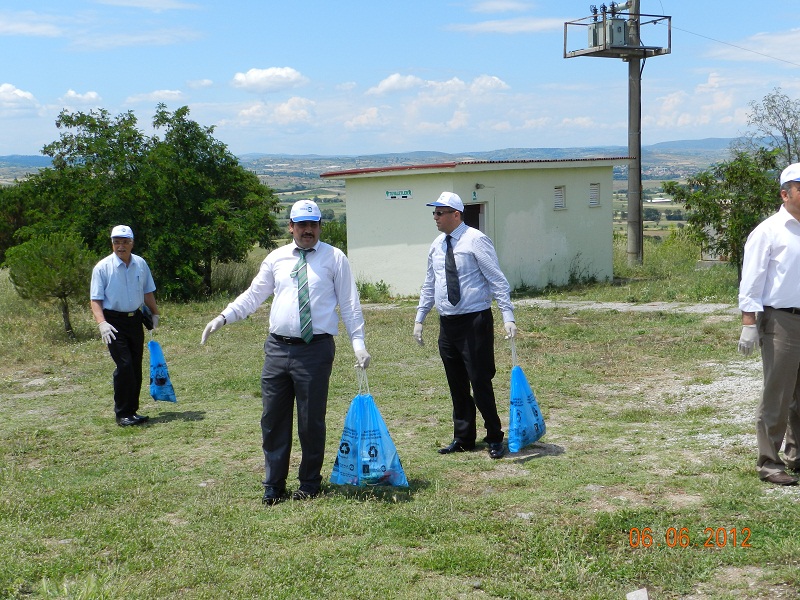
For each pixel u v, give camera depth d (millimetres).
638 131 23906
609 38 22109
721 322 13352
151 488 5883
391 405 8570
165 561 4496
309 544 4703
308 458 5625
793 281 4965
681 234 26672
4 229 28203
